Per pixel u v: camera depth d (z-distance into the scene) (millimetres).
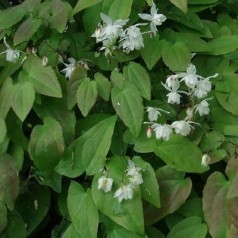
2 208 424
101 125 440
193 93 446
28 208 468
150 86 453
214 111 478
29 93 437
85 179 455
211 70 502
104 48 467
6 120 460
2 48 495
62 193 467
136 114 432
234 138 455
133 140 446
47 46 488
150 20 461
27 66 456
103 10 483
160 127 430
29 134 479
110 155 448
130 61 476
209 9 561
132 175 415
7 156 440
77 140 442
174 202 427
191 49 492
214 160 436
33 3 497
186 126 434
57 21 477
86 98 439
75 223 423
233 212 403
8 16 492
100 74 454
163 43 480
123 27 486
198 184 465
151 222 425
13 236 449
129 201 411
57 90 438
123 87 443
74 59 480
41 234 498
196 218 429
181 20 510
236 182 396
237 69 495
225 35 517
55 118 456
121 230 425
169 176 436
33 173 473
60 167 441
